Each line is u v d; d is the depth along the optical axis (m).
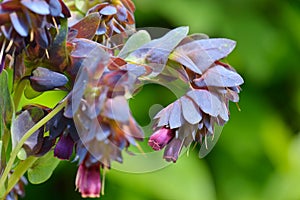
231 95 0.48
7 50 0.44
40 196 0.80
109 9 0.49
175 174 0.78
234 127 0.86
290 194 0.87
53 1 0.45
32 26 0.44
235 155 0.86
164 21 0.82
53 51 0.46
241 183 0.86
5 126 0.49
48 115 0.45
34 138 0.47
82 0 0.50
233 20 0.87
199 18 0.83
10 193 0.52
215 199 0.79
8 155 0.53
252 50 0.87
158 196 0.79
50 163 0.51
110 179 0.78
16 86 0.48
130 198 0.78
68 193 0.80
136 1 0.80
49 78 0.47
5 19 0.44
